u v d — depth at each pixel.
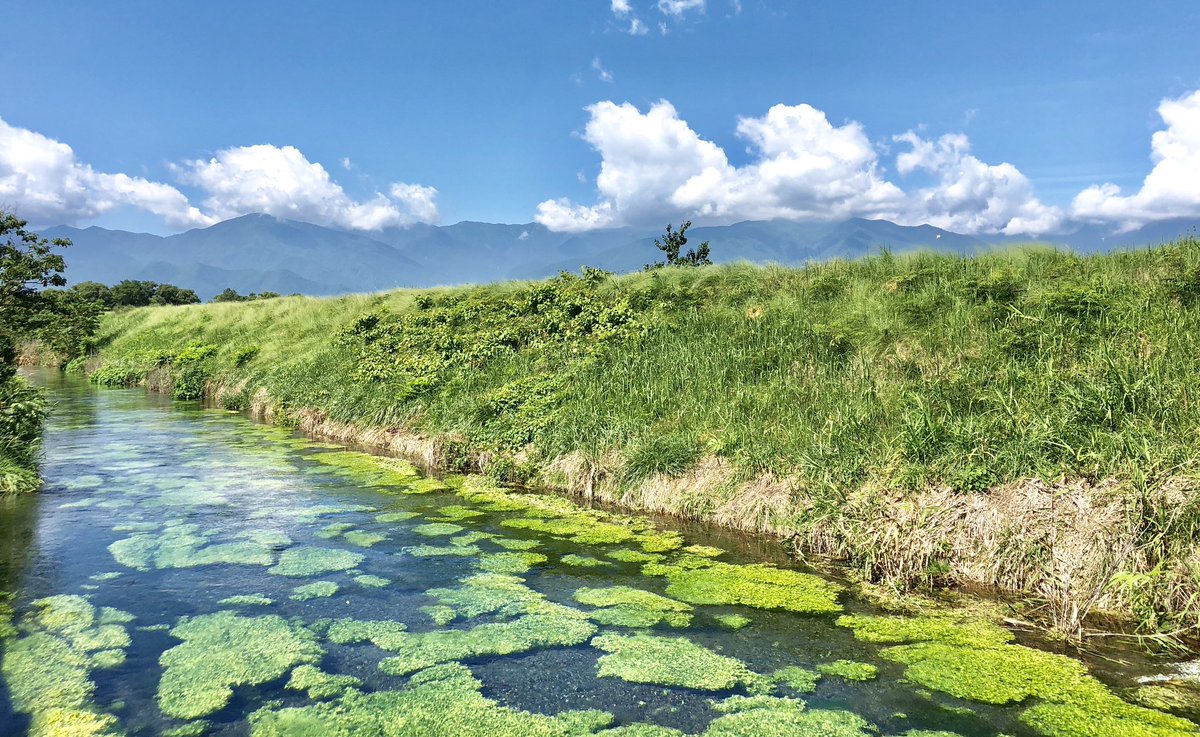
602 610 5.83
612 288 16.66
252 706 4.33
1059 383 7.76
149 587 6.31
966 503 6.44
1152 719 4.04
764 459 8.25
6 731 4.02
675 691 4.50
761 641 5.21
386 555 7.25
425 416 13.05
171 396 21.39
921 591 6.08
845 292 12.95
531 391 12.06
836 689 4.49
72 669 4.77
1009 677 4.59
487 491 9.95
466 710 4.28
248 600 6.04
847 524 6.89
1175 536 5.35
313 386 16.56
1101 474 6.14
